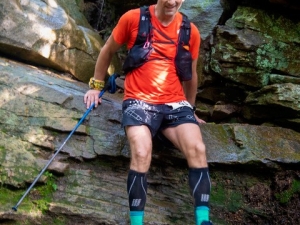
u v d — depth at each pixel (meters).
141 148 2.83
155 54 3.15
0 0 3.79
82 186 3.18
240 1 4.38
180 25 3.20
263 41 4.04
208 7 4.35
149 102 3.06
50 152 3.27
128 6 5.02
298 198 3.45
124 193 3.23
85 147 3.34
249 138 3.57
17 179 2.99
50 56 4.09
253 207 3.42
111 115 3.53
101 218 3.01
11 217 2.86
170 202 3.34
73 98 3.53
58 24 4.16
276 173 3.49
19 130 3.26
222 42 4.13
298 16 4.13
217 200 3.43
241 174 3.50
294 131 3.78
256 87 4.09
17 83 3.48
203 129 3.60
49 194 3.07
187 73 3.24
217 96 4.31
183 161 3.41
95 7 5.64
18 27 3.88
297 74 4.04
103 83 3.61
